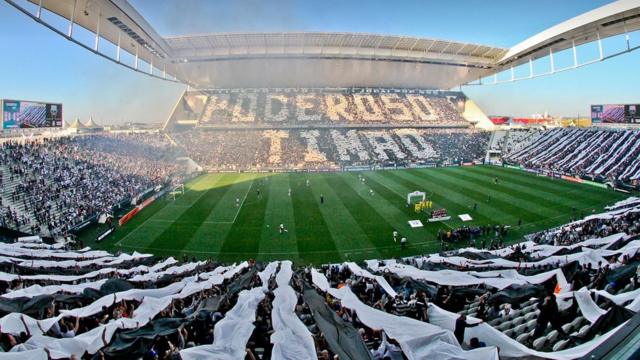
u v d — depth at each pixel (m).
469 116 102.25
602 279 13.95
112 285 16.22
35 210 34.88
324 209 42.41
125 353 9.65
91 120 99.94
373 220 38.22
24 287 16.33
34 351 8.24
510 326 11.35
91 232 35.56
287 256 29.59
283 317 10.89
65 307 14.35
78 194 41.16
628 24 49.81
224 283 19.12
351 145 82.44
